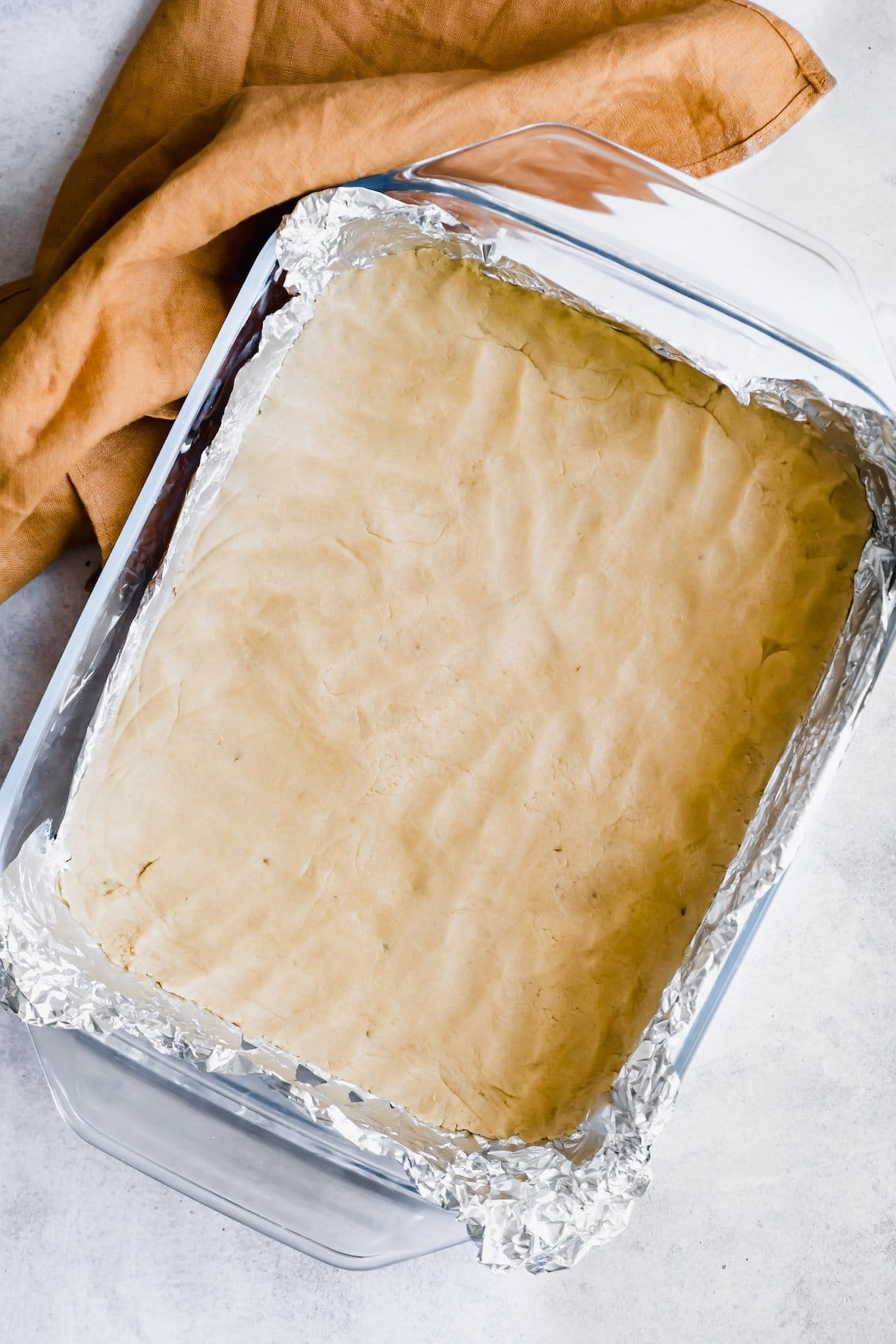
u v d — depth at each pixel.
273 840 1.02
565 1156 1.00
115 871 1.01
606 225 1.02
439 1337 1.08
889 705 1.08
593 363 1.01
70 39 1.05
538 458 1.02
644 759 1.01
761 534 1.01
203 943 1.01
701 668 1.01
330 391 1.01
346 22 1.02
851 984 1.08
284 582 1.02
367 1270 1.06
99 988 1.00
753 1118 1.09
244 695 1.02
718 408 1.01
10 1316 1.07
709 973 0.98
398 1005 1.01
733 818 1.01
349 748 1.02
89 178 1.04
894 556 0.98
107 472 1.02
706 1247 1.09
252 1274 1.08
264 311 0.99
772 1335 1.09
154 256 0.99
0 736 1.06
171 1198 1.08
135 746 1.02
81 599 1.06
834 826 1.08
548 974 1.01
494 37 1.03
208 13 1.02
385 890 1.02
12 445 0.99
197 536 1.01
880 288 1.06
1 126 1.05
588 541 1.02
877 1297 1.09
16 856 0.99
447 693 1.02
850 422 0.98
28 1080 1.07
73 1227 1.07
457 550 1.02
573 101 1.00
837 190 1.06
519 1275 1.09
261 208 0.99
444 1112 1.01
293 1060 1.01
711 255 1.03
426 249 1.00
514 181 1.01
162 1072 1.04
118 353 0.99
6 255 1.06
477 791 1.02
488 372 1.01
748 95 1.02
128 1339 1.07
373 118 0.98
